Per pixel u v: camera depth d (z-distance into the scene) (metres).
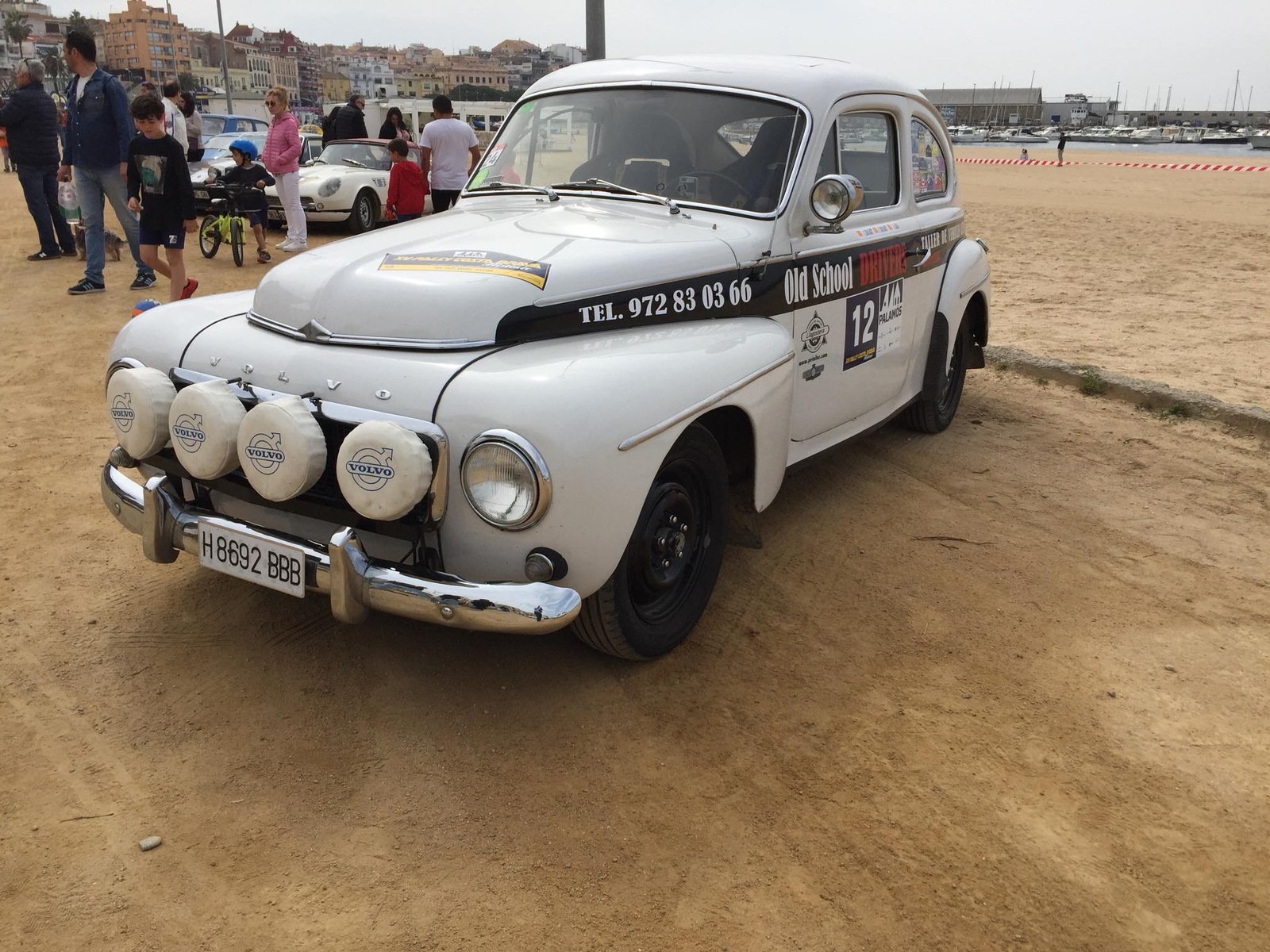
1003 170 35.25
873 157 4.69
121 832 2.69
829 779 2.98
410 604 2.77
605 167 4.25
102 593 3.91
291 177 11.72
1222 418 6.42
